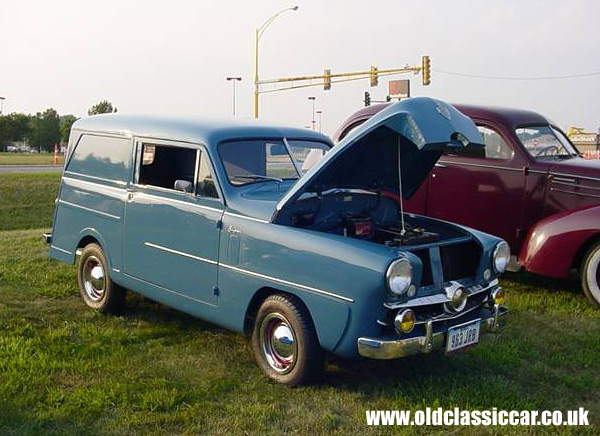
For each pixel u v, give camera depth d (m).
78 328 5.68
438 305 4.44
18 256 8.55
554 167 7.37
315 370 4.40
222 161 5.08
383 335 4.13
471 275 4.88
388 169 5.10
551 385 4.68
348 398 4.34
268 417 4.04
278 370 4.55
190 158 5.36
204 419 4.01
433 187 8.20
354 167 4.85
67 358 4.91
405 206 8.44
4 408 4.07
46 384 4.44
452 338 4.32
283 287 4.43
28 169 28.33
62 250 6.63
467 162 7.93
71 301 6.50
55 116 82.19
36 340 5.26
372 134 4.59
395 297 4.07
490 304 4.82
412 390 4.46
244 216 4.75
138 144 5.74
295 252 4.36
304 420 4.00
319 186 4.89
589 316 6.36
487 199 7.80
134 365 4.85
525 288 7.49
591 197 7.11
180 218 5.20
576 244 6.63
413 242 4.61
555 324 6.06
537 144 7.84
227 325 4.89
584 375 4.80
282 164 5.53
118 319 5.98
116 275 5.86
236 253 4.74
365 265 4.03
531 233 7.05
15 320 5.80
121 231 5.78
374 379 4.68
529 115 8.06
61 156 47.16
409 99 4.59
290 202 4.57
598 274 6.62
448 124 4.57
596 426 4.07
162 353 5.12
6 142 73.62
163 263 5.36
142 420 3.96
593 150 23.89
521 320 6.15
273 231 4.53
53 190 21.33
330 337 4.20
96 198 6.10
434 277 4.48
